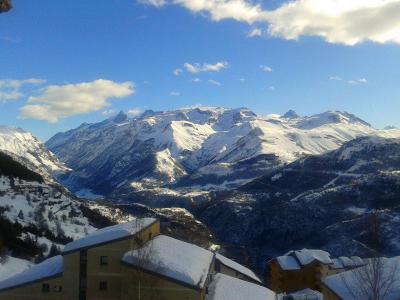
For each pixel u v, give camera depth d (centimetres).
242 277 8800
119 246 5897
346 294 4869
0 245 9312
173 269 5750
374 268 3966
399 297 4391
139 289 5562
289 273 9931
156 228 7150
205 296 6088
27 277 6141
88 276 5912
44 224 12812
